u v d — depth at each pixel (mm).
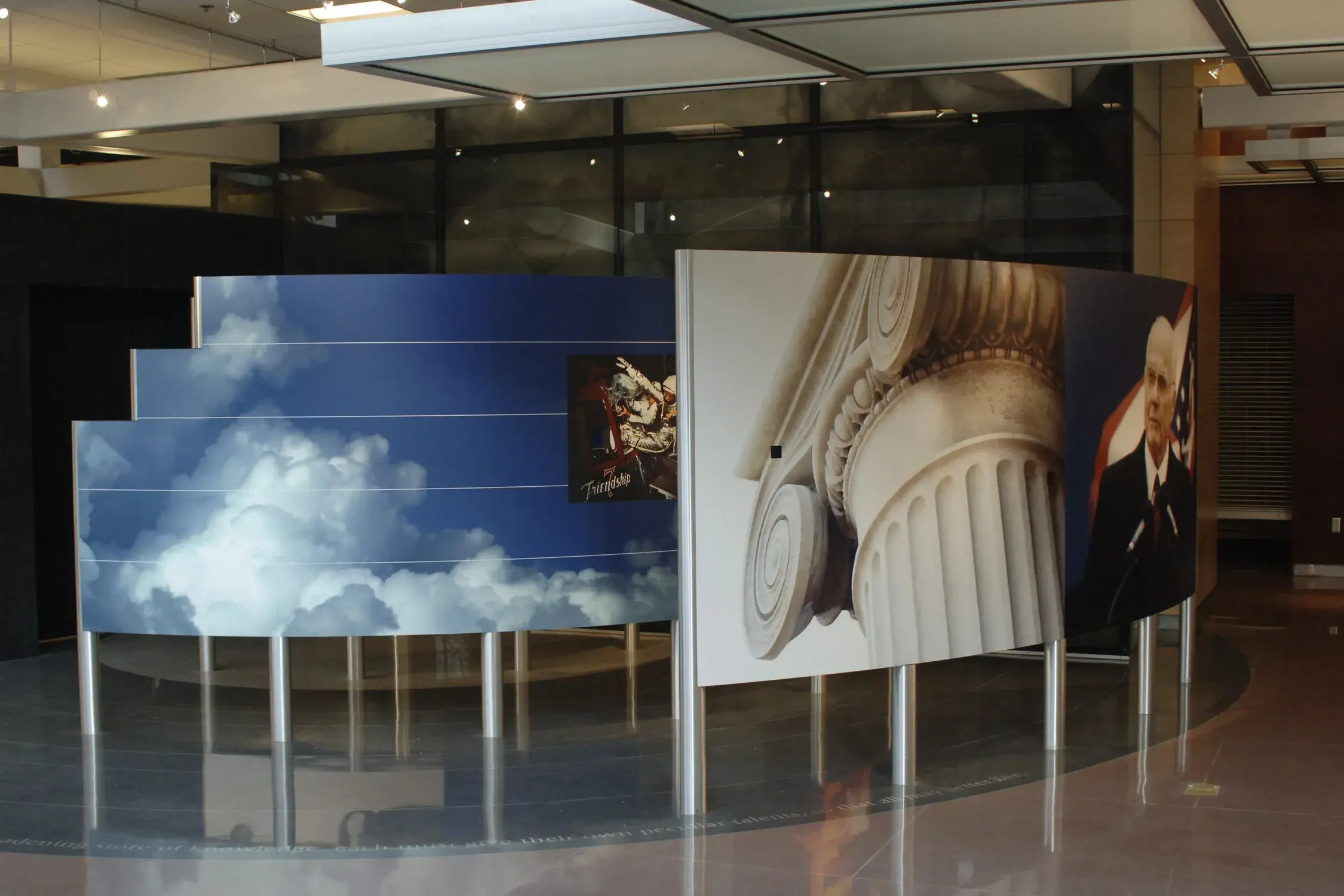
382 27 6934
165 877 5156
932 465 6398
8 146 10820
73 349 11086
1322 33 5742
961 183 10000
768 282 5984
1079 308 7051
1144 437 7598
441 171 11273
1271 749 6922
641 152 10805
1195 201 10469
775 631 6016
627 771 6637
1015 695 8344
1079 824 5691
